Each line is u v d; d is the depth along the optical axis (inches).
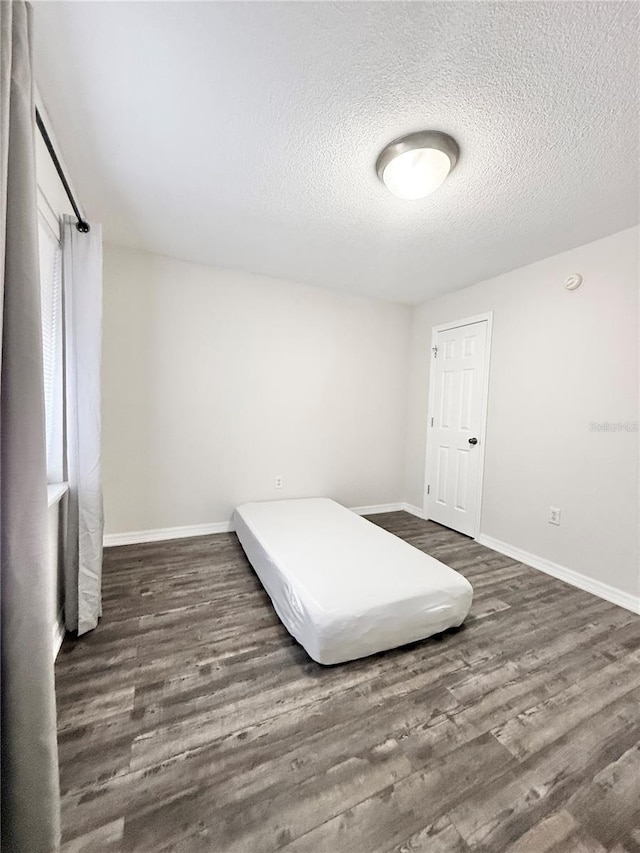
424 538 124.2
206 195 76.8
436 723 50.2
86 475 67.2
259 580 89.0
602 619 77.5
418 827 37.7
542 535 102.6
